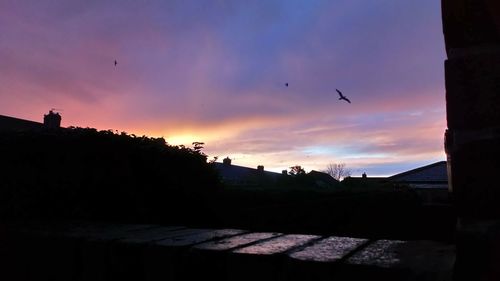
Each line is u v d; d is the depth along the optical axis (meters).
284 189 12.38
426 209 12.41
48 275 2.51
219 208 6.08
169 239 2.35
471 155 1.44
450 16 1.49
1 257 2.76
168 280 2.12
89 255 2.37
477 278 1.39
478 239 1.40
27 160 3.83
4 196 3.73
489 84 1.43
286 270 1.83
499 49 1.42
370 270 1.64
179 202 4.98
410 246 1.98
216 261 2.01
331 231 11.56
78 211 3.82
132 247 2.25
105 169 4.10
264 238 2.34
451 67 1.49
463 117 1.46
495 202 1.39
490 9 1.43
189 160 5.35
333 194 13.87
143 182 4.48
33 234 2.62
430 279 1.54
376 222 13.25
